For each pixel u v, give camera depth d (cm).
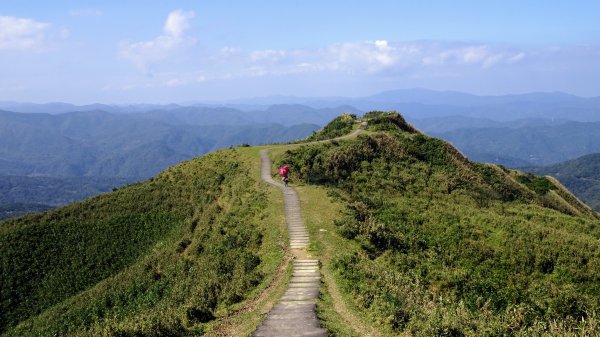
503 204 5197
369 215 3612
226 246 3250
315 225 3139
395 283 2031
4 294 4519
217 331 1644
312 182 4716
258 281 2248
